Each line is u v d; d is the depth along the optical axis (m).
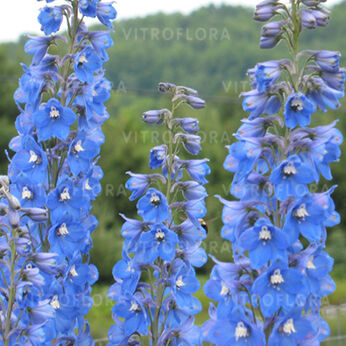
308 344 3.71
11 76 29.97
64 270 4.80
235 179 3.97
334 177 25.88
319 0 4.05
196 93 5.15
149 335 4.85
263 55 29.27
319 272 3.78
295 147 3.87
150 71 27.92
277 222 3.88
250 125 4.04
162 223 4.77
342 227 25.34
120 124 22.98
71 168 4.77
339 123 27.11
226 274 3.92
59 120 4.74
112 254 17.19
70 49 5.01
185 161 5.07
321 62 3.95
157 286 4.89
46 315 4.42
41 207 4.79
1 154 27.03
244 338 3.76
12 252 4.29
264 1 4.13
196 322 13.17
